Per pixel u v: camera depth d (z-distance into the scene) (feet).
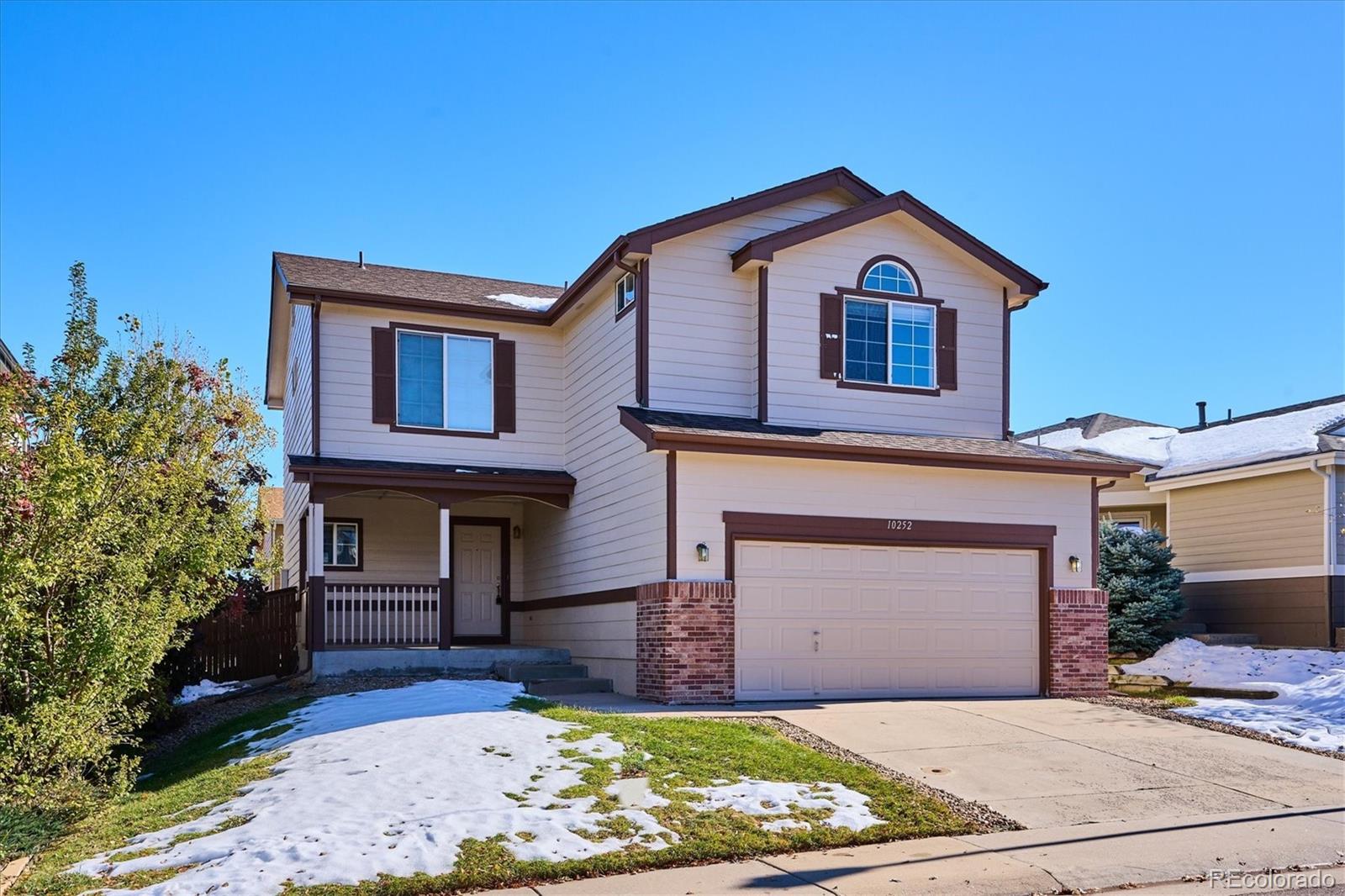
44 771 32.71
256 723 43.98
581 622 59.31
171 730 49.21
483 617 69.21
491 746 34.53
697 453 48.91
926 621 52.75
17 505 29.94
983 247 58.70
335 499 66.54
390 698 44.68
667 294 54.49
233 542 44.60
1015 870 25.75
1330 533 65.62
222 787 32.89
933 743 39.40
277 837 26.43
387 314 62.95
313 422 60.49
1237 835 29.17
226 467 49.57
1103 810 31.68
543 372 66.59
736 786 31.48
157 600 36.27
